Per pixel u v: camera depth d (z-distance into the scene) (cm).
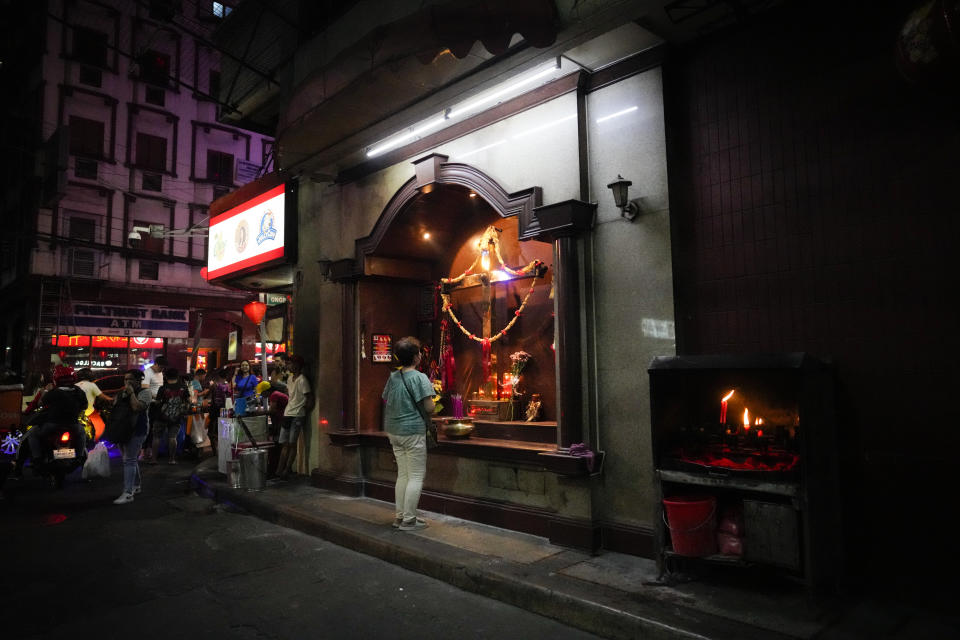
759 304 416
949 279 340
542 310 646
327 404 773
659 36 452
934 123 349
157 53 2547
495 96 554
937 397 341
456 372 744
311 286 851
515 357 645
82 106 2348
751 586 376
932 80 311
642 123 471
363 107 567
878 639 300
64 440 820
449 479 605
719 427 414
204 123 2638
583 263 498
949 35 285
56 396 828
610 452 473
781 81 413
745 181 428
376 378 747
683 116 462
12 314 2520
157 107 2527
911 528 347
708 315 441
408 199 659
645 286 461
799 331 397
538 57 457
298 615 379
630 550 450
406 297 786
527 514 518
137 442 744
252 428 830
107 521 636
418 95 543
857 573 364
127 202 2444
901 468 352
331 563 486
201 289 2584
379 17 655
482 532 527
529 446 546
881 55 370
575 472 460
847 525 369
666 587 379
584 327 492
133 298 2436
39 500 748
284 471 808
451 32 434
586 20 405
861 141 377
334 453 752
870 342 367
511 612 383
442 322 751
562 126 516
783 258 407
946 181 343
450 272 762
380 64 497
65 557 505
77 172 2330
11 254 2502
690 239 454
